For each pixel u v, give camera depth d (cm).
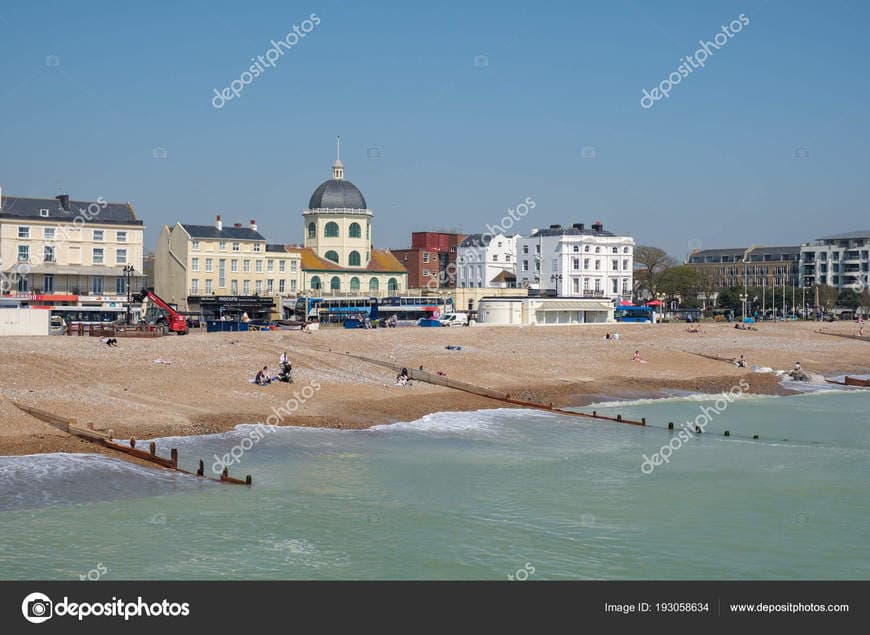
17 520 3089
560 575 2817
